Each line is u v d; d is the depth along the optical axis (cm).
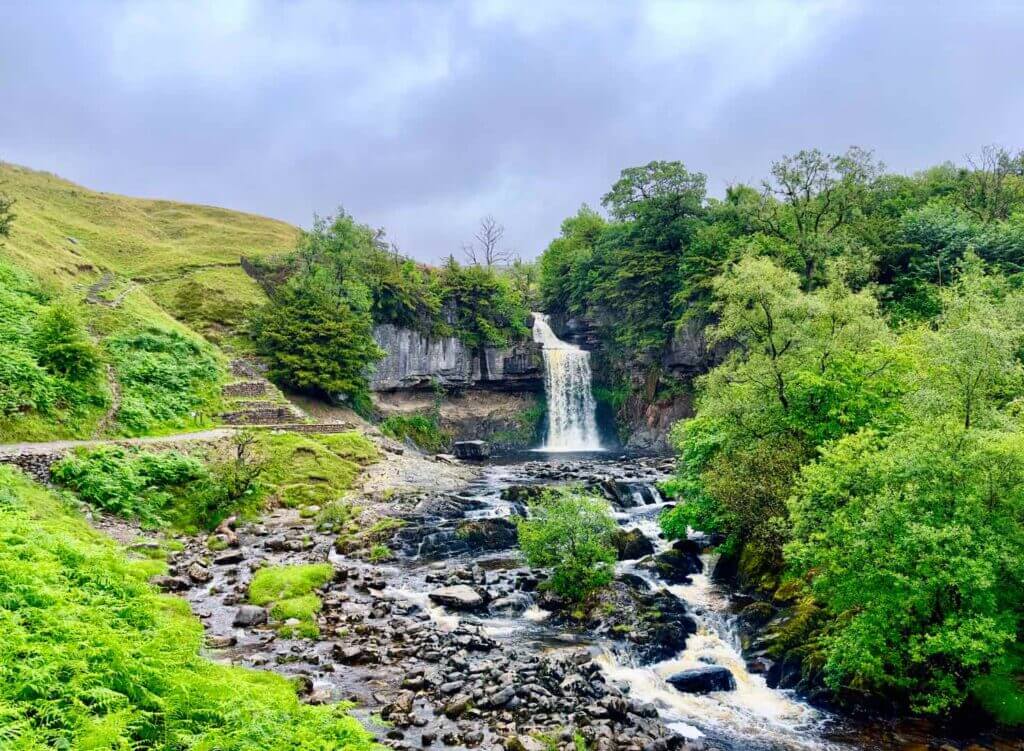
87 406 3359
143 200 12519
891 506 1451
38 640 877
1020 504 1393
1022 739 1313
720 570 2434
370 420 6600
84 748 682
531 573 2464
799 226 6141
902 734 1370
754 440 2406
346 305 6253
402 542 2873
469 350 8275
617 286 8019
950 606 1410
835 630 1655
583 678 1513
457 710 1312
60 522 2167
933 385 1898
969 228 5956
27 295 4112
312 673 1484
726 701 1531
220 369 5025
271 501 3362
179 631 1531
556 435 8388
